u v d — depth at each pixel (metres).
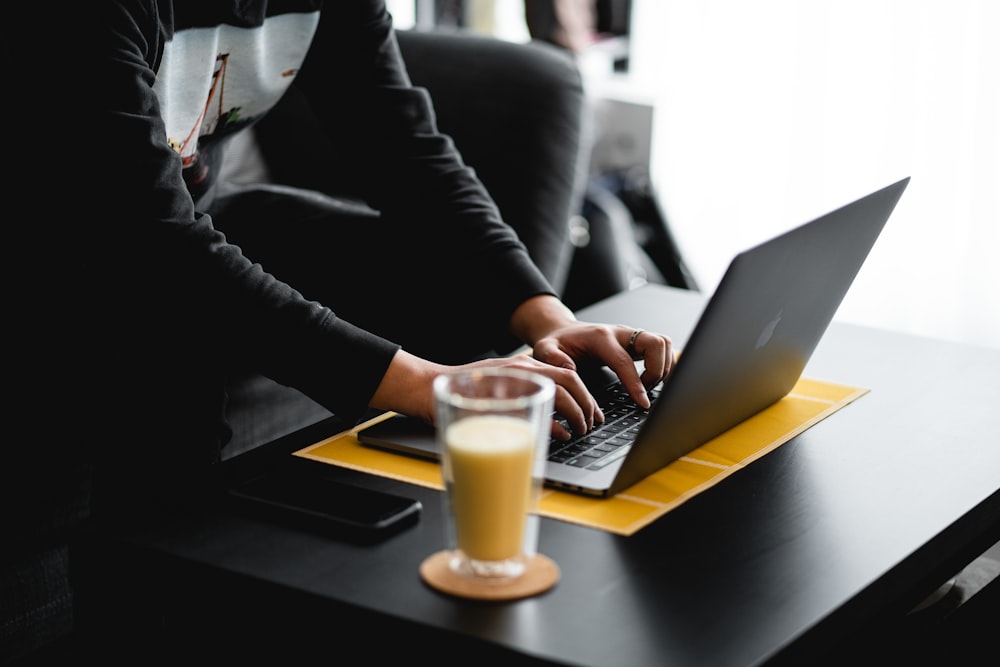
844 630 0.88
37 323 1.41
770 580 0.90
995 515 1.09
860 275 3.04
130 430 1.27
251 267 1.15
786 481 1.08
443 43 2.10
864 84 2.97
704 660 0.78
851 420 1.25
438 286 1.72
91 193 1.12
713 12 3.18
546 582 0.87
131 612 0.96
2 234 1.37
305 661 0.89
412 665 0.83
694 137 3.28
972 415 1.28
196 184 1.57
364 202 2.16
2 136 1.19
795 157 3.12
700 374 1.02
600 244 2.72
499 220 1.52
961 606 1.18
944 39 2.84
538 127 2.01
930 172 2.92
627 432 1.16
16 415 1.42
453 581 0.87
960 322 2.95
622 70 3.35
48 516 1.46
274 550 0.93
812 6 3.01
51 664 1.45
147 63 1.21
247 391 1.62
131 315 1.21
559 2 3.02
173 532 0.97
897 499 1.05
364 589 0.87
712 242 3.31
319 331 1.13
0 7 1.09
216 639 0.93
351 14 1.52
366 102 1.55
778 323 1.12
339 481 1.07
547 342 1.27
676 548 0.94
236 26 1.38
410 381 1.13
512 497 0.85
